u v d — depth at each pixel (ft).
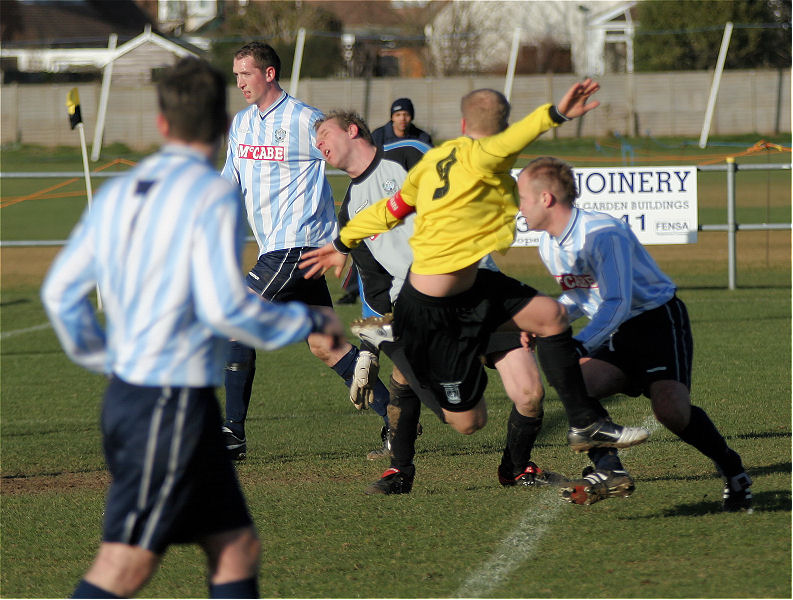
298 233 74.08
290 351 118.21
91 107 473.67
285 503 58.44
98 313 135.74
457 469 66.85
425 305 49.21
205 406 31.99
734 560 44.65
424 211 48.14
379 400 70.59
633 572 43.96
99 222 32.04
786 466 61.77
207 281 30.50
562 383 48.91
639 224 139.44
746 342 108.78
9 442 78.23
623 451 68.44
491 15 517.96
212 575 33.50
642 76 470.80
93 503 60.85
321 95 471.62
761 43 492.13
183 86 32.24
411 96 473.26
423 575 45.29
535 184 50.90
